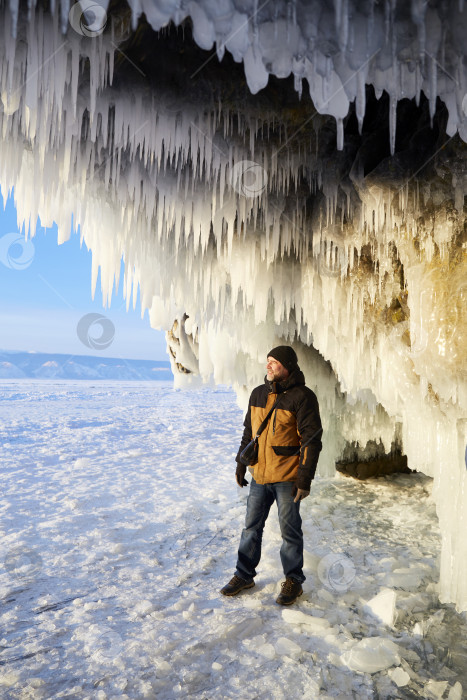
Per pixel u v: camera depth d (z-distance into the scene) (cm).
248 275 385
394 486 514
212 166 290
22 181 292
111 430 1062
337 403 513
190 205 318
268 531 352
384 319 325
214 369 530
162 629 214
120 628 216
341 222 312
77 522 379
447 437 266
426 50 154
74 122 232
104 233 365
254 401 271
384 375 331
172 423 1216
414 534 358
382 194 265
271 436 255
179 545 328
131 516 399
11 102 202
